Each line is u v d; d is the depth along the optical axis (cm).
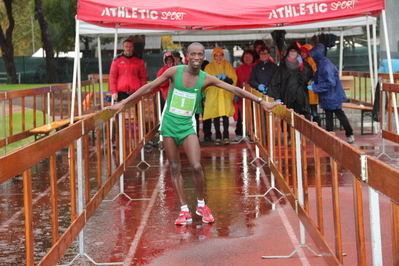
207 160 958
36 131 962
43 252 491
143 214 622
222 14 855
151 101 1027
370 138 1151
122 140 657
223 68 1083
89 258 467
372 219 253
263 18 861
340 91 1049
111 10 852
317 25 1212
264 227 559
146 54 3894
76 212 448
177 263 462
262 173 831
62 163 977
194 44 553
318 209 372
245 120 1156
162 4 867
